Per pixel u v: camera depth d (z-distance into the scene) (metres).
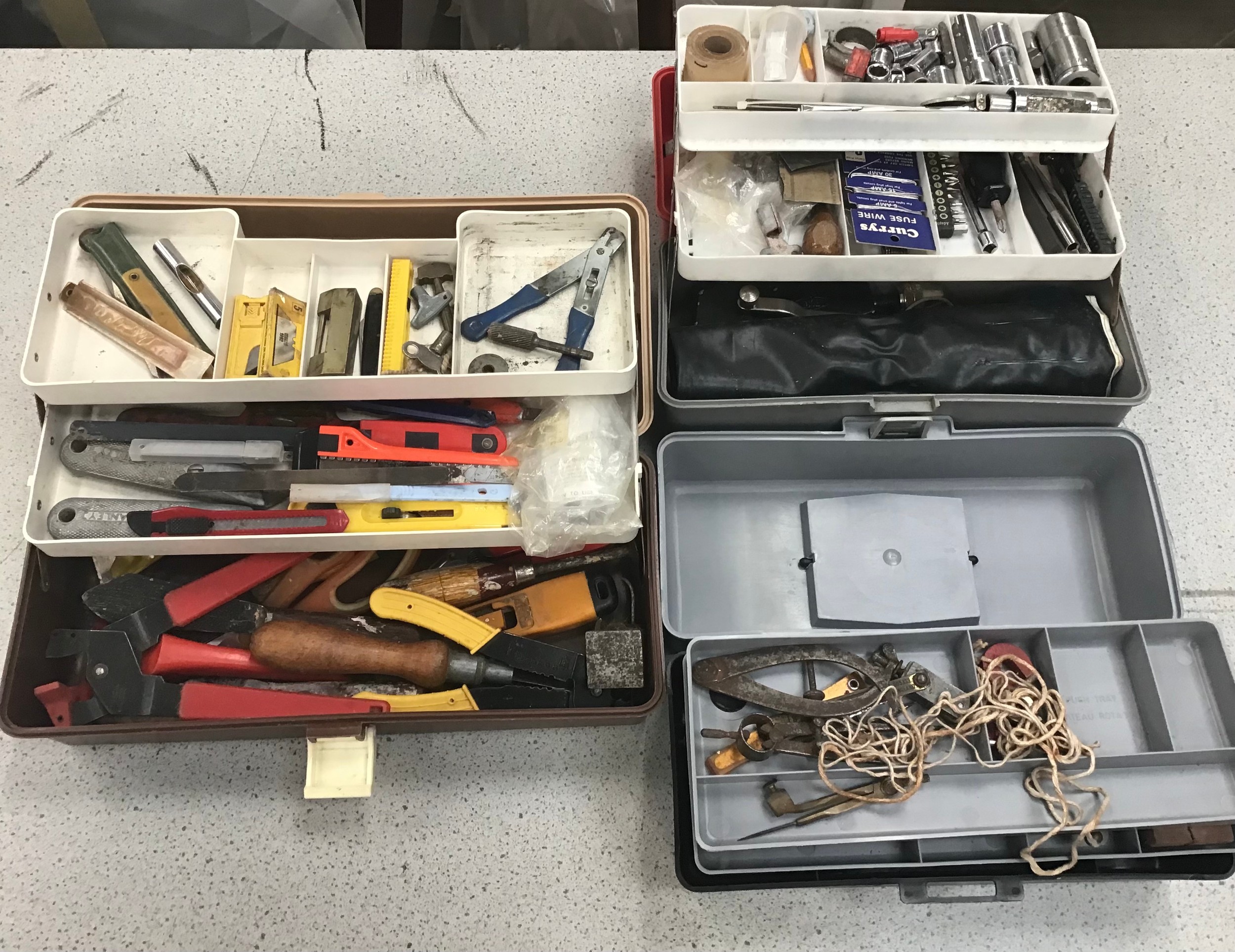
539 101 1.49
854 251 1.13
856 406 1.17
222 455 1.03
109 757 1.12
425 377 1.00
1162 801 1.05
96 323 1.06
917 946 1.07
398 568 1.15
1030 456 1.27
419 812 1.12
